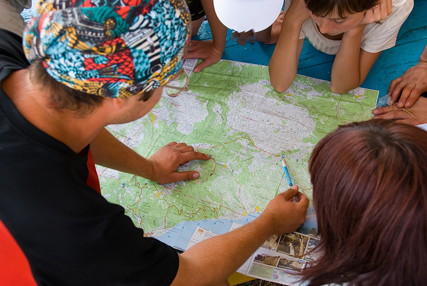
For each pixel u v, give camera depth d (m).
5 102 0.51
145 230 1.05
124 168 1.02
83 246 0.53
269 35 1.38
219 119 1.25
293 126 1.20
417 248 0.47
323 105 1.23
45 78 0.50
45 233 0.52
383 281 0.54
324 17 0.92
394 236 0.47
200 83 1.35
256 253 0.97
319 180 0.57
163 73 0.52
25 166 0.50
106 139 0.93
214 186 1.12
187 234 1.03
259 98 1.28
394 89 1.21
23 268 0.59
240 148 1.18
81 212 0.53
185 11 0.50
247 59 1.41
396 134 0.49
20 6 1.11
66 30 0.42
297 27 1.11
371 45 1.15
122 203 1.11
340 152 0.52
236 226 1.03
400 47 1.33
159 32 0.46
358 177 0.48
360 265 0.56
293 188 1.04
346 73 1.16
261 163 1.14
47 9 0.42
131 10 0.42
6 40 0.65
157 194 1.12
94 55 0.45
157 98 0.60
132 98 0.54
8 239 0.55
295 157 1.14
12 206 0.50
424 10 1.40
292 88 1.29
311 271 0.66
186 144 1.21
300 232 0.99
